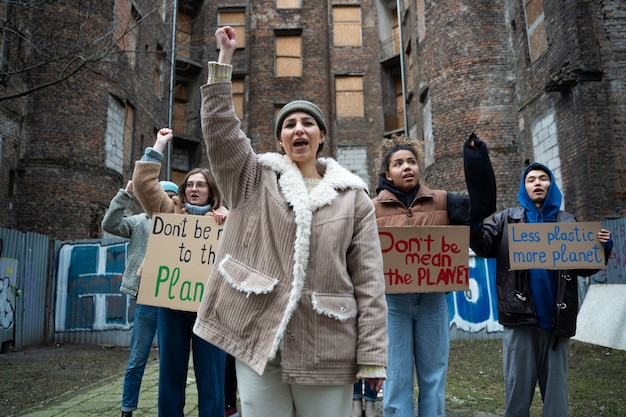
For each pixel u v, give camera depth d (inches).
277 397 76.1
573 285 123.3
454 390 203.9
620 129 367.9
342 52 918.4
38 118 495.5
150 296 128.6
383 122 899.4
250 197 82.0
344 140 892.6
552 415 120.7
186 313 128.6
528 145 484.1
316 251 76.6
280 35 917.8
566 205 400.8
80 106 517.0
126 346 371.2
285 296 74.5
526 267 124.5
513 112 521.3
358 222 82.4
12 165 474.0
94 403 187.2
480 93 533.0
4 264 330.3
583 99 374.0
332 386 74.8
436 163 565.9
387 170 146.3
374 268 79.3
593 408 174.9
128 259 167.2
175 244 134.2
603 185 361.7
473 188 120.2
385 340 75.2
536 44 462.0
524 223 130.0
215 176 82.4
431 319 126.9
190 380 227.9
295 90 892.6
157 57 749.3
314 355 72.9
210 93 80.0
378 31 923.4
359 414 162.1
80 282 385.4
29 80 496.7
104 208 531.8
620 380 215.3
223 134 79.7
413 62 736.3
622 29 379.6
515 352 123.7
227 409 164.7
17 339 343.9
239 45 909.8
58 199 493.4
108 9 549.3
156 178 142.7
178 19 904.9
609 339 284.2
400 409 119.6
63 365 287.3
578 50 378.3
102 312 379.6
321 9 920.9
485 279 362.6
